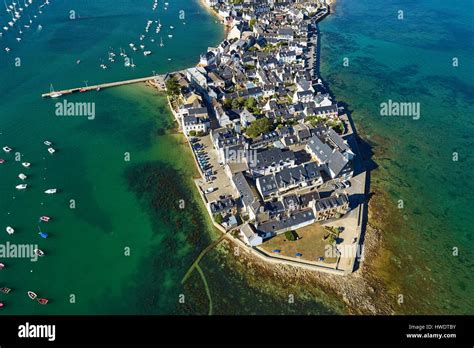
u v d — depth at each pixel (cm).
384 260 13888
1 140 19025
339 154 16738
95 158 18200
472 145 19800
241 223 14862
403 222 15400
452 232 15112
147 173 17425
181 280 13138
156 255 13938
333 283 13038
